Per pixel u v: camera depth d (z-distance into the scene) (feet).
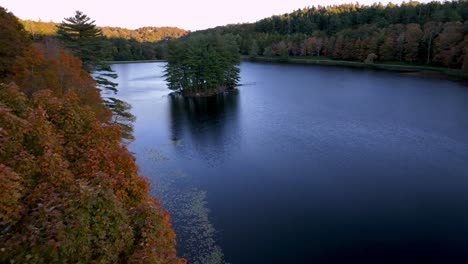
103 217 33.50
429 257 73.97
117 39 617.62
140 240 36.35
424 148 132.98
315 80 311.88
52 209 32.81
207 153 135.85
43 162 39.09
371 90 249.55
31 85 79.36
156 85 319.06
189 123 182.29
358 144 140.05
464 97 211.82
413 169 115.03
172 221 86.74
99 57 155.02
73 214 32.14
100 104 100.58
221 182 109.60
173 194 101.35
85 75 112.98
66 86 90.74
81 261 30.78
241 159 128.77
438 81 271.49
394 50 395.55
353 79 305.94
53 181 38.32
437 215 88.69
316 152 133.18
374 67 386.32
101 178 38.14
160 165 123.95
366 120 173.27
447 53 319.88
